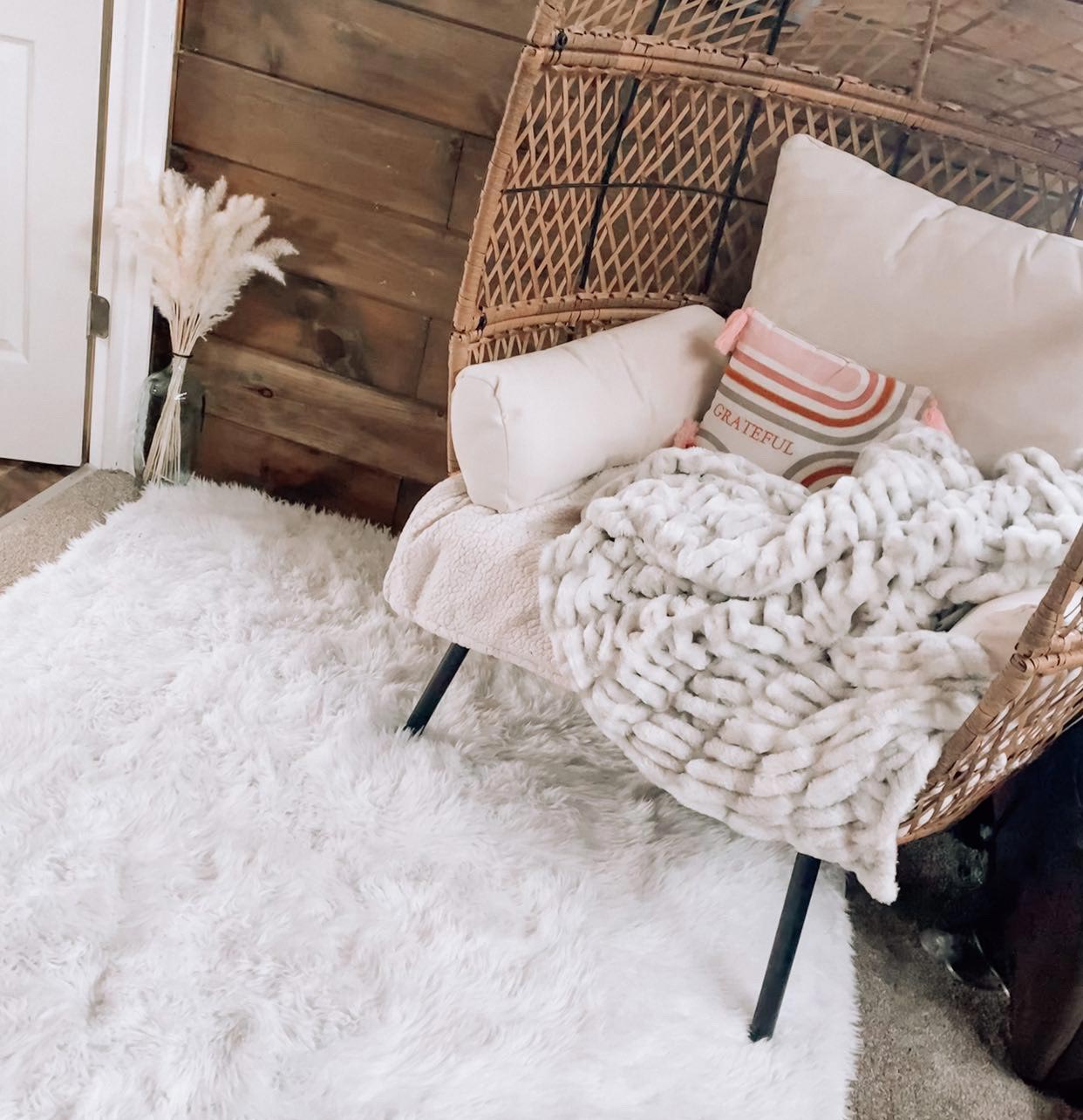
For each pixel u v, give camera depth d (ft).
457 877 3.93
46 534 5.40
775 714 3.28
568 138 4.38
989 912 4.19
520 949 3.71
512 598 3.93
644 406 4.40
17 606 4.74
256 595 5.20
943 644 3.07
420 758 4.38
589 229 4.91
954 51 4.74
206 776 4.11
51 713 4.19
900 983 4.14
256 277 5.63
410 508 6.11
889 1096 3.70
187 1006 3.26
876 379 4.25
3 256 5.45
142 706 4.38
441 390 5.71
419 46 4.94
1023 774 4.10
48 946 3.34
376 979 3.49
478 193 5.20
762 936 4.05
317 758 4.28
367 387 5.81
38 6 4.89
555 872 4.04
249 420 6.04
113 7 4.94
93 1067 3.05
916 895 4.55
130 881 3.62
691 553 3.51
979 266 4.31
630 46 4.23
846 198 4.51
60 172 5.27
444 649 5.19
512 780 4.47
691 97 4.70
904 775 3.02
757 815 3.30
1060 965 3.66
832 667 3.34
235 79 5.17
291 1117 3.05
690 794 3.43
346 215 5.38
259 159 5.33
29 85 5.06
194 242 5.08
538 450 3.95
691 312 4.81
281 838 3.92
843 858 3.22
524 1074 3.32
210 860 3.78
